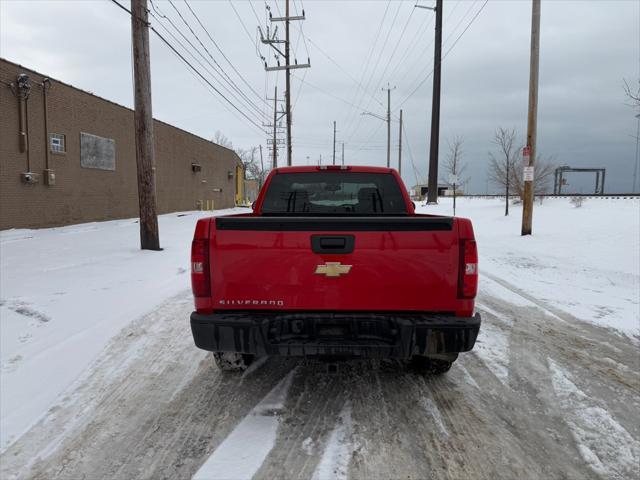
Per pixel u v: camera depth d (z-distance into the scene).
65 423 3.38
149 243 11.30
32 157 14.83
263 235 3.29
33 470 2.84
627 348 5.01
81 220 17.59
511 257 10.95
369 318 3.26
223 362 4.17
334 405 3.66
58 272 8.46
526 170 14.12
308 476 2.77
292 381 4.12
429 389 3.96
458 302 3.28
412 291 3.28
